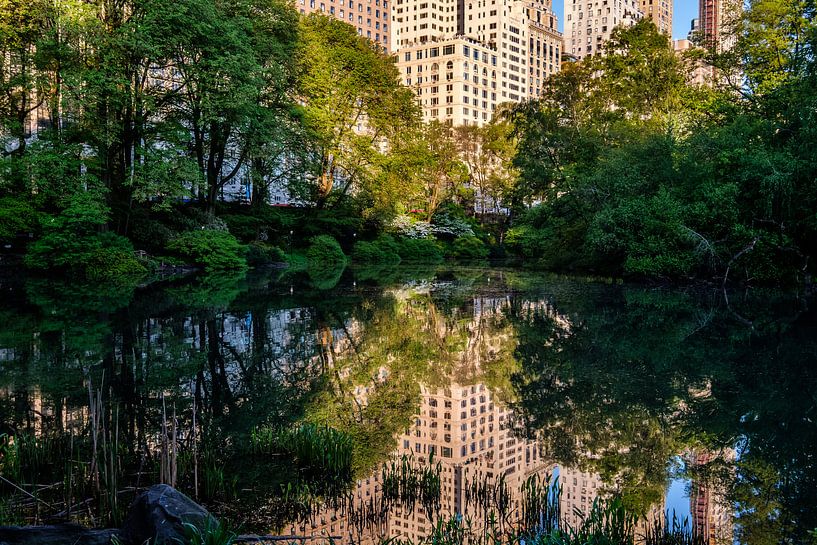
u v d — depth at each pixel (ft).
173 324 53.93
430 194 239.91
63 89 86.22
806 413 30.89
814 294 80.18
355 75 156.97
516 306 70.23
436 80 453.58
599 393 34.88
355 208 182.39
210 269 113.80
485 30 497.46
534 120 142.82
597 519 18.25
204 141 120.47
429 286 95.61
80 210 91.09
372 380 37.35
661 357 43.29
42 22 92.94
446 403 32.91
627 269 99.81
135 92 93.50
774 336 50.21
